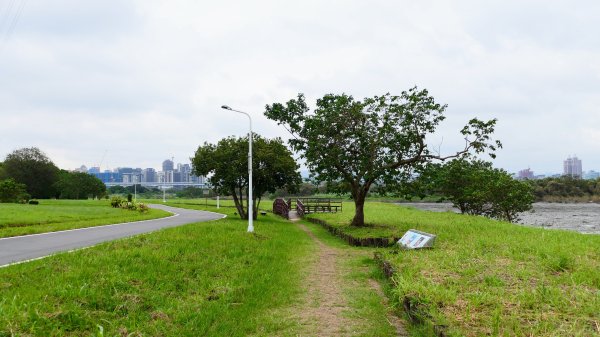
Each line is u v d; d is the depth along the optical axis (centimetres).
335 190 2341
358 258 1293
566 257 866
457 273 795
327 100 2123
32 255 1262
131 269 897
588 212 6994
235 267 1024
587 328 480
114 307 650
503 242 1220
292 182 2977
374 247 1555
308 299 796
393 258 1030
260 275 974
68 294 666
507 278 741
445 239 1360
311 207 3769
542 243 1172
